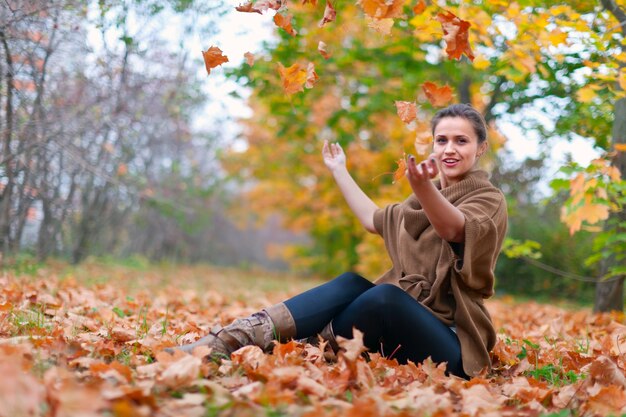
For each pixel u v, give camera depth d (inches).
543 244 476.1
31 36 178.7
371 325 103.6
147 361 101.6
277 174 635.5
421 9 109.5
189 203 556.7
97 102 232.8
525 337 164.2
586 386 95.7
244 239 987.9
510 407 86.2
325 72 312.8
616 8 171.8
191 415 71.8
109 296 209.9
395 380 95.7
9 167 207.2
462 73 281.6
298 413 74.0
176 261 701.9
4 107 193.5
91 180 349.4
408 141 398.6
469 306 107.5
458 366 105.0
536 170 447.5
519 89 255.4
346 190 129.0
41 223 307.7
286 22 112.3
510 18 157.8
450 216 97.7
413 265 110.9
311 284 540.1
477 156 113.3
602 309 224.2
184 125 422.0
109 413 69.2
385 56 289.1
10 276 216.5
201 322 166.9
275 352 97.1
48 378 76.9
